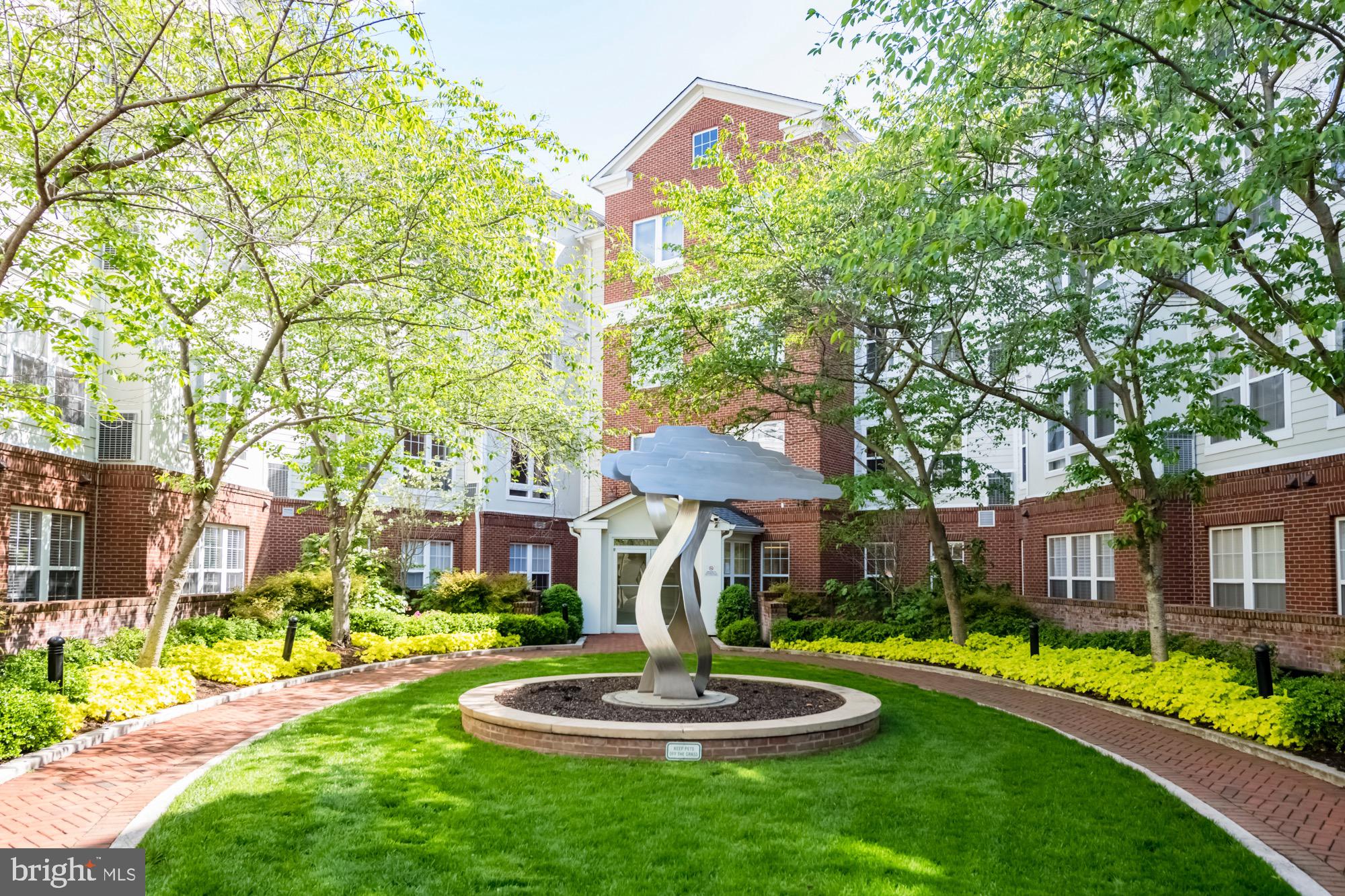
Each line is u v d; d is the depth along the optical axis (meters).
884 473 16.34
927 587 20.28
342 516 19.45
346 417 12.44
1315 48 10.68
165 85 8.44
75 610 13.05
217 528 18.75
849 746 9.21
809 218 13.04
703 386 15.52
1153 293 11.86
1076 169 8.17
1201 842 6.26
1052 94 8.76
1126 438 12.12
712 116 25.20
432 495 23.81
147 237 10.44
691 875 5.59
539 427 16.09
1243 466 14.65
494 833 6.29
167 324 9.12
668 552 10.76
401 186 11.07
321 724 10.02
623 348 17.53
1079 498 15.94
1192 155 7.95
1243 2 6.64
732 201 13.55
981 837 6.35
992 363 14.84
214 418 12.69
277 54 9.17
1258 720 9.36
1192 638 13.61
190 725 10.21
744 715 9.64
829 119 12.07
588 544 24.09
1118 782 7.83
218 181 10.21
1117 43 7.09
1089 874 5.67
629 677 12.51
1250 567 14.37
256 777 7.64
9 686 9.17
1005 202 7.38
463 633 18.70
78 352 8.64
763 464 10.95
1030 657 15.05
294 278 12.23
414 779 7.67
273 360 14.80
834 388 15.75
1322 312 7.05
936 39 7.67
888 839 6.27
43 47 8.98
